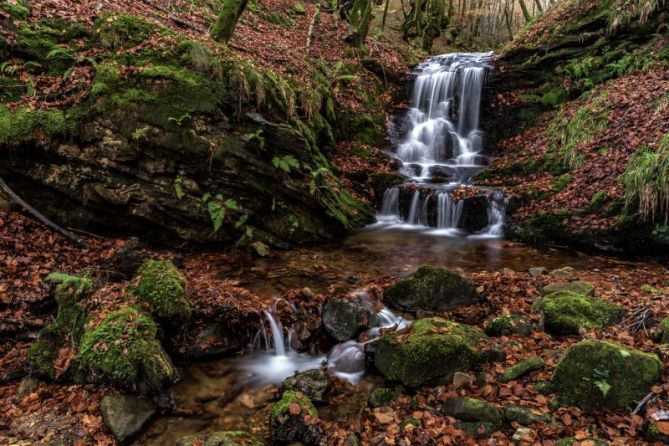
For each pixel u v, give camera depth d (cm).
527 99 1364
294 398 390
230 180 807
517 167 1155
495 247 896
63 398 398
